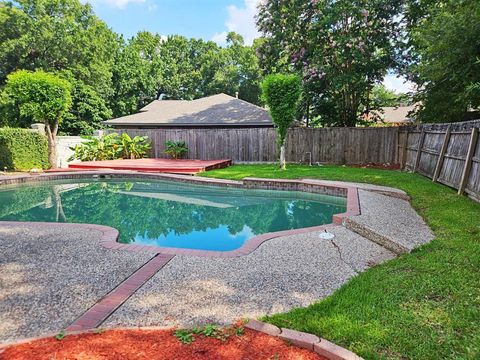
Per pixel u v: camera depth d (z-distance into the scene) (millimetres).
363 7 12992
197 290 3160
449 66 8523
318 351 2131
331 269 3684
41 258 4023
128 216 7316
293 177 10195
